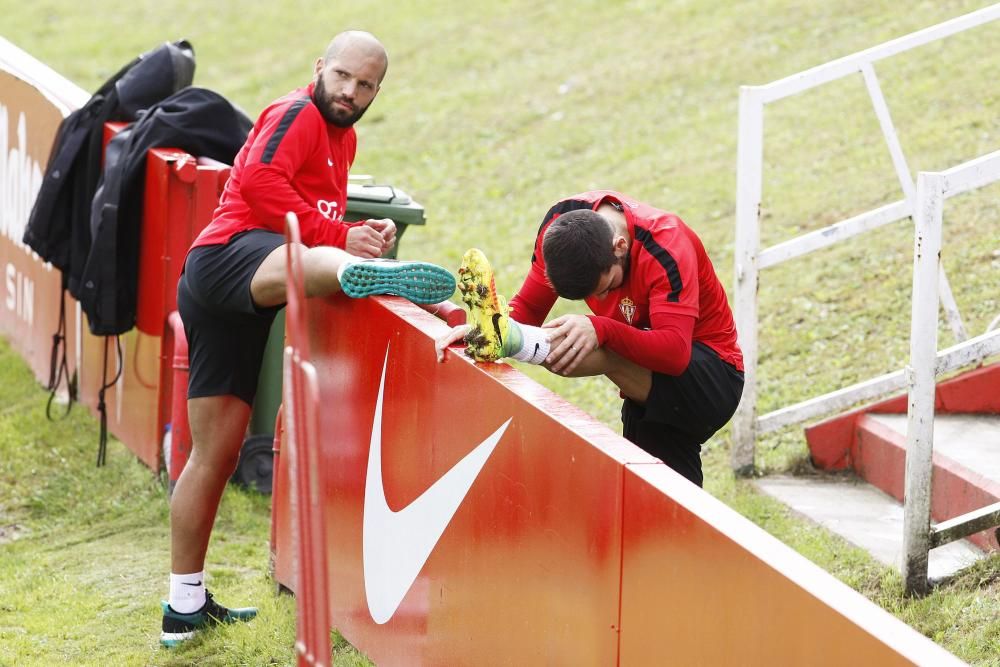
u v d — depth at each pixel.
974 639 14.79
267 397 22.64
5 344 31.73
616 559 10.52
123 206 22.89
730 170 36.75
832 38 44.03
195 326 16.12
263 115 15.70
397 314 14.24
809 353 25.55
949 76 37.47
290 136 15.24
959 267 26.45
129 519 22.33
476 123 46.75
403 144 46.31
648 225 13.40
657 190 36.72
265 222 15.55
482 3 61.25
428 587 13.91
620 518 10.41
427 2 63.44
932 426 16.12
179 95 23.44
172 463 21.67
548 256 13.07
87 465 24.53
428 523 13.81
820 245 21.95
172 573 16.97
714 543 9.29
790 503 20.25
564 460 11.17
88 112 24.50
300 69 57.91
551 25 55.78
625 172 38.88
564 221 13.09
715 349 14.39
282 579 18.06
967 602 15.73
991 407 21.34
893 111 36.41
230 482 22.77
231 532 21.33
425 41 57.66
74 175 24.41
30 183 29.33
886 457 20.64
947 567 16.83
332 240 15.38
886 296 26.69
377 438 15.01
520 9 59.03
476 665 12.96
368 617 15.55
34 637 17.52
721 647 9.27
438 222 38.78
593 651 10.90
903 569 16.47
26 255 30.16
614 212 13.67
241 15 67.56
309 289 15.04
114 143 23.20
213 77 59.22
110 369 25.56
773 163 35.88
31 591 19.39
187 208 22.12
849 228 22.00
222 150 23.30
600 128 43.28
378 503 15.10
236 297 15.33
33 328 30.02
